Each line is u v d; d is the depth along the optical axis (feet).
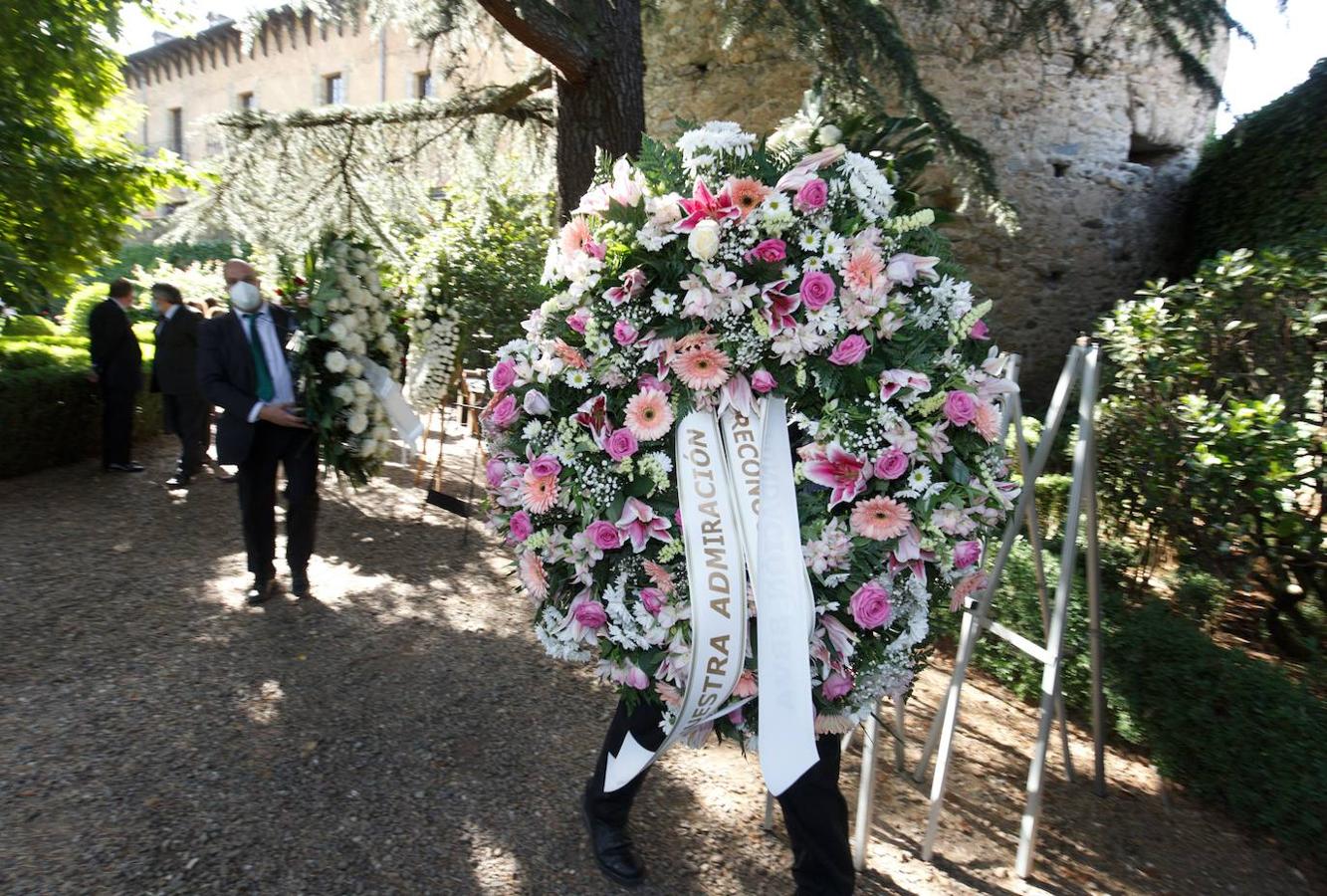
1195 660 10.14
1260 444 11.55
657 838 8.79
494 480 6.98
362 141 22.12
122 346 22.48
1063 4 17.48
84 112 30.96
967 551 6.25
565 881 8.06
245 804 8.90
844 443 6.05
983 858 8.85
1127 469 13.52
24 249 27.35
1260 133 25.21
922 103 15.21
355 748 10.09
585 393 6.57
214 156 22.30
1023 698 12.46
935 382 6.24
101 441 24.88
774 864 8.51
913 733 11.48
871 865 8.64
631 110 14.99
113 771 9.36
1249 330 13.20
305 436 14.05
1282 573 12.82
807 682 5.88
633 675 6.40
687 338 6.09
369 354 15.14
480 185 23.53
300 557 14.43
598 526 6.18
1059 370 28.37
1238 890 8.52
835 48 14.98
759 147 6.58
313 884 7.82
